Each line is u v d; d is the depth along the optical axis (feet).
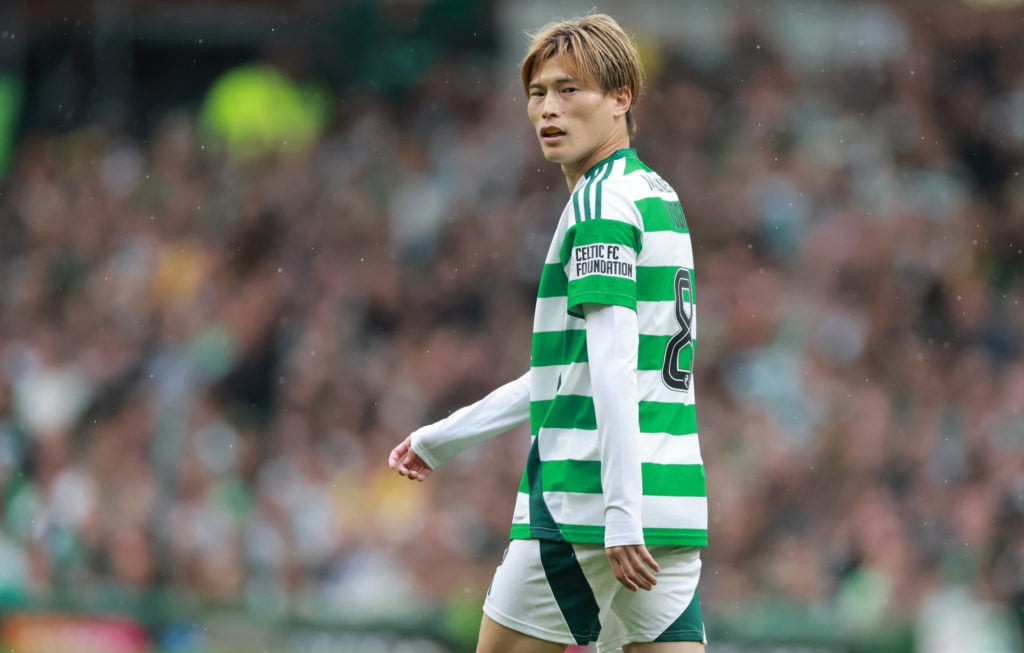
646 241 38.73
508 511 122.31
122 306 153.89
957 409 130.62
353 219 155.84
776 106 160.66
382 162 159.94
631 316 37.50
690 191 152.66
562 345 39.58
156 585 123.95
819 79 165.37
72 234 163.94
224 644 105.91
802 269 145.18
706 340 137.08
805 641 97.60
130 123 171.53
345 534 123.85
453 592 112.16
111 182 166.71
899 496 121.60
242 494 131.23
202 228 160.04
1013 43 170.71
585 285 37.58
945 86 167.94
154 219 162.61
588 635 39.96
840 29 167.53
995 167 164.35
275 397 142.82
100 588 117.29
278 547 125.08
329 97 168.45
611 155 40.11
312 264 152.66
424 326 145.69
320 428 136.46
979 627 100.99
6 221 167.63
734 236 148.77
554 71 39.96
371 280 148.97
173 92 172.35
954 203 157.58
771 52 164.96
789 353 136.36
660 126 158.30
